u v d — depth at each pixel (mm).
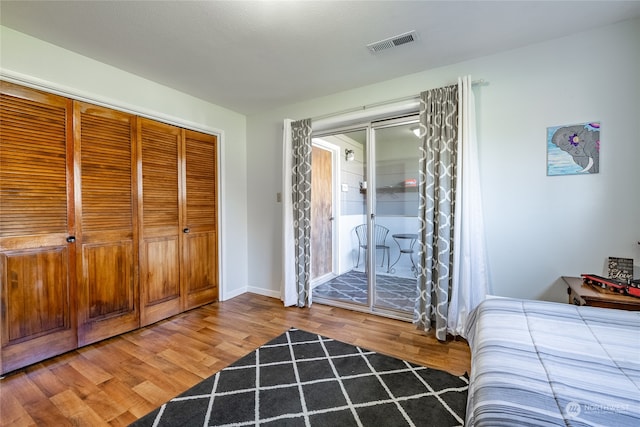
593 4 1727
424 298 2512
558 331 1238
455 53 2281
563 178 2102
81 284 2254
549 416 758
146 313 2678
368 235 3033
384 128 2977
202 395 1682
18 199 1953
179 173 2975
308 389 1729
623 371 951
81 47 2131
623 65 1921
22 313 1971
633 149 1908
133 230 2584
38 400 1647
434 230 2473
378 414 1520
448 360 2047
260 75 2621
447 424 1445
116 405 1604
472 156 2271
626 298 1639
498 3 1707
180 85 2811
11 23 1836
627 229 1936
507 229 2283
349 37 2043
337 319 2828
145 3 1668
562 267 2115
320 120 3096
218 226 3416
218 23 1867
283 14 1784
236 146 3607
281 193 3479
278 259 3531
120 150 2490
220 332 2535
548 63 2125
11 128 1918
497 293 2326
